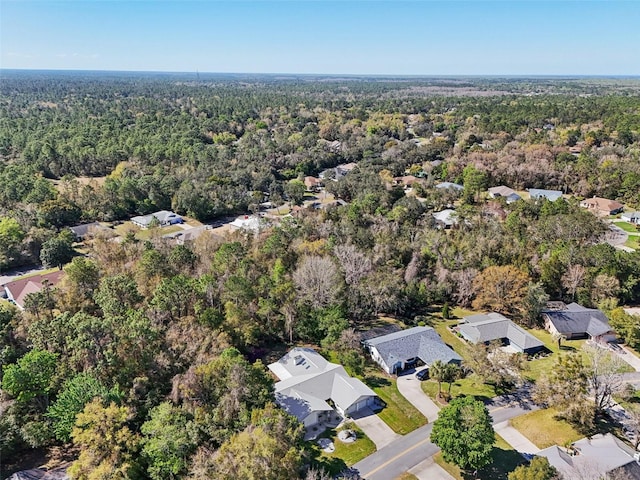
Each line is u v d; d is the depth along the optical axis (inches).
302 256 2768.2
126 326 1724.9
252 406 1600.6
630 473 1435.8
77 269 2207.2
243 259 2566.4
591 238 3314.5
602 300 2664.9
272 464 1302.9
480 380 2026.3
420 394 1988.2
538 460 1369.3
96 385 1514.5
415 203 3983.8
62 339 1697.8
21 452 1530.5
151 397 1603.1
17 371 1498.5
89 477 1269.7
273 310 2301.9
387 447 1672.0
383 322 2581.2
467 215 3718.0
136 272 2409.0
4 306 2185.0
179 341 1827.0
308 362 2069.4
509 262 2933.1
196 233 3796.8
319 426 1774.1
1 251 3169.3
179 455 1397.6
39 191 4033.0
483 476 1539.1
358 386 1915.6
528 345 2303.2
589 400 1829.5
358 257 2755.9
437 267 2896.2
